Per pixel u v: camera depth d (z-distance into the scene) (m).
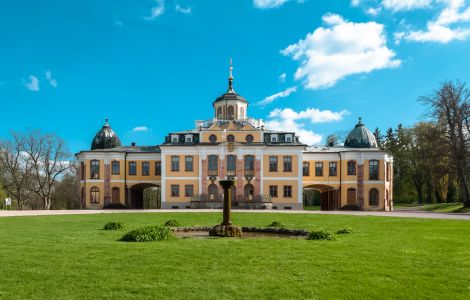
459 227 26.31
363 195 63.62
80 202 67.06
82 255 14.20
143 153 66.69
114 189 65.75
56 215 39.16
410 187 91.69
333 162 65.44
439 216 40.06
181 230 24.27
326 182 65.19
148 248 15.70
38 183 78.31
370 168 64.06
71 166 77.25
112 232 22.36
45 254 14.37
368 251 15.45
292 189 62.31
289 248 15.93
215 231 21.14
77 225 27.23
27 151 73.06
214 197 62.00
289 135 65.00
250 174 62.19
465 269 12.45
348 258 13.94
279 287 10.23
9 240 18.38
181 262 13.03
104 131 70.00
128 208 66.06
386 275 11.57
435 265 12.97
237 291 9.87
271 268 12.27
